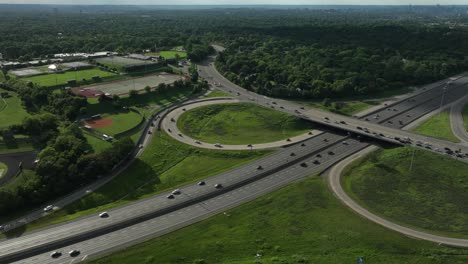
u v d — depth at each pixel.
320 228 138.62
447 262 121.38
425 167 182.62
